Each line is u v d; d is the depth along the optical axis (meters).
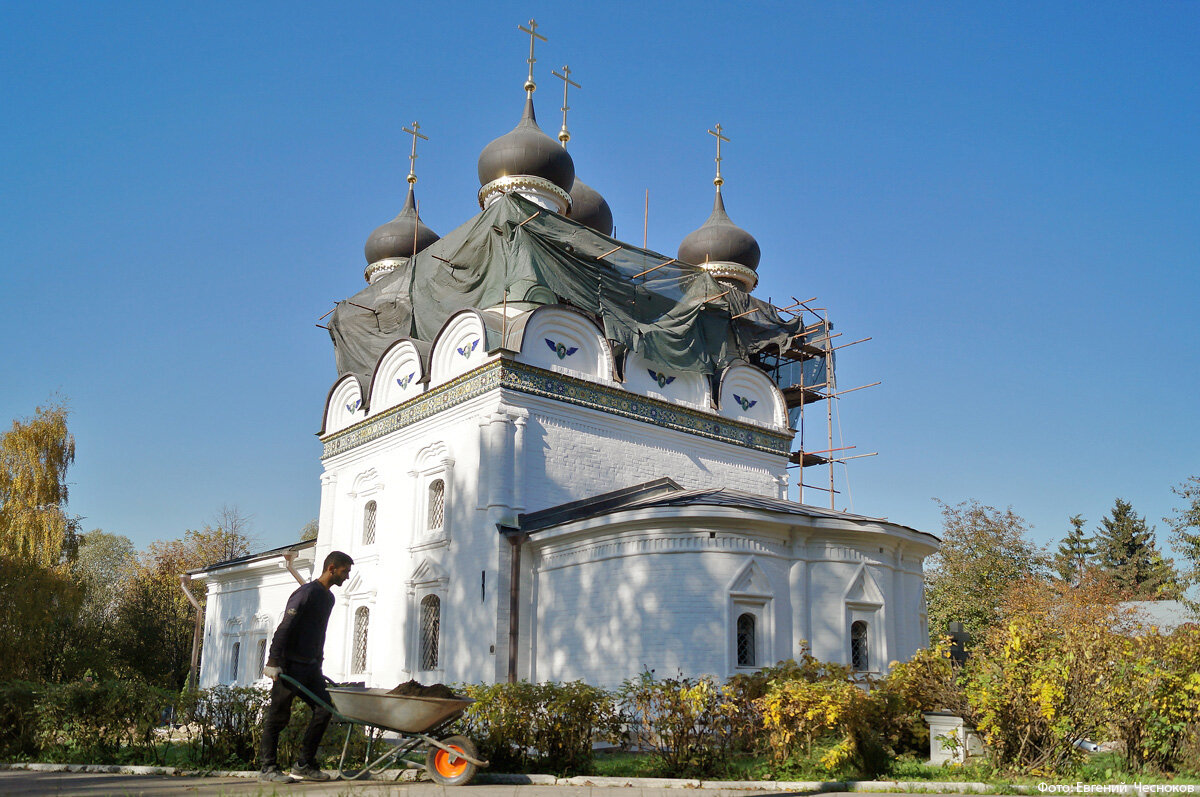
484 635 23.42
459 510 25.41
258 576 35.66
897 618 22.64
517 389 25.23
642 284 30.00
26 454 37.75
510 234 28.11
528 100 34.88
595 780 11.63
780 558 21.42
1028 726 12.24
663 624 20.61
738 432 30.05
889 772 12.68
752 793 10.71
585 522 22.03
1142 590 64.75
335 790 9.24
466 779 10.05
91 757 14.95
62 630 37.91
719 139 38.41
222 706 14.09
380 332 31.97
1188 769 12.12
